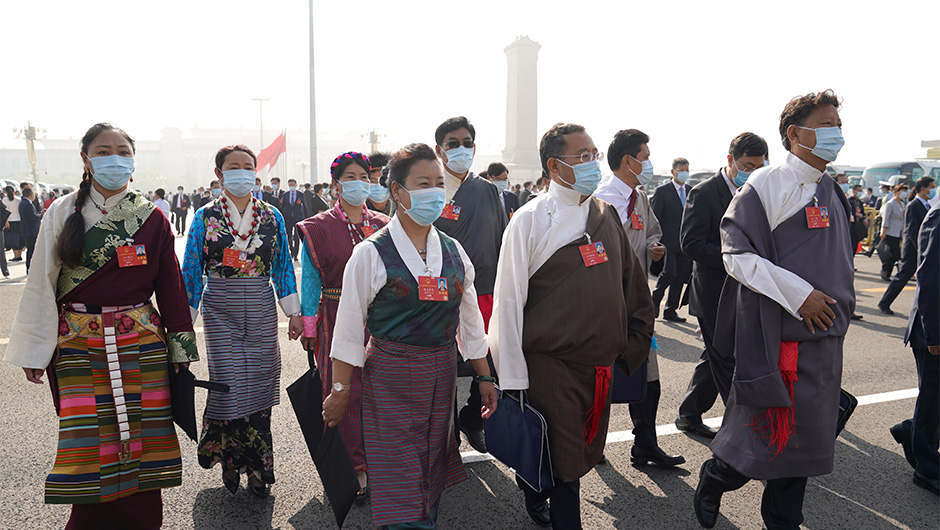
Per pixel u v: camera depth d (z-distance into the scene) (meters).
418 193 2.25
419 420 2.31
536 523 2.96
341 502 2.39
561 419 2.50
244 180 3.04
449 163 3.71
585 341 2.48
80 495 2.28
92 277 2.33
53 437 3.83
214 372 3.07
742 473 2.60
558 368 2.51
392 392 2.28
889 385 5.18
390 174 2.33
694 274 3.69
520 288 2.50
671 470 3.55
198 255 3.04
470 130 3.72
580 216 2.56
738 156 3.62
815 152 2.53
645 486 3.36
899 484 3.43
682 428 4.15
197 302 3.08
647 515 3.04
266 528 2.88
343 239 3.25
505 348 2.50
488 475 3.51
